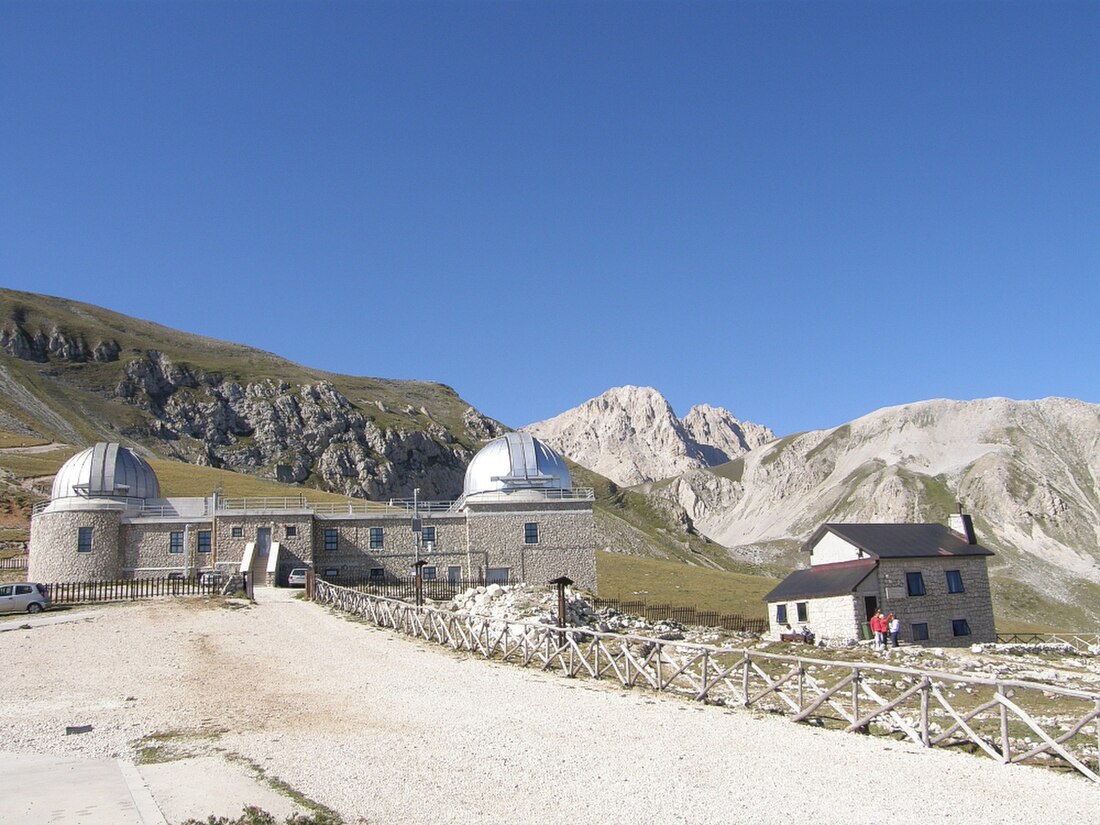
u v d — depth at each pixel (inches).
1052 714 1058.7
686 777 674.8
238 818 551.5
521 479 2876.5
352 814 572.7
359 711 917.2
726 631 2033.7
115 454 2810.0
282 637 1503.4
